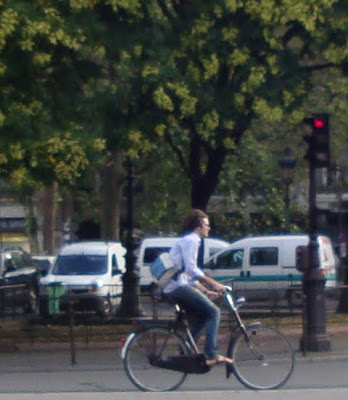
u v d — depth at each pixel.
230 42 29.53
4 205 87.88
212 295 18.92
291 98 30.20
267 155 61.75
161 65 28.69
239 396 18.05
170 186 64.56
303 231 74.56
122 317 28.84
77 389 20.98
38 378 23.05
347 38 30.17
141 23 28.61
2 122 25.36
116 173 63.19
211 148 35.03
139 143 29.81
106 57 28.03
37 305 30.48
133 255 36.47
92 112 28.06
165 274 18.55
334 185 69.75
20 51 25.97
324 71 36.12
